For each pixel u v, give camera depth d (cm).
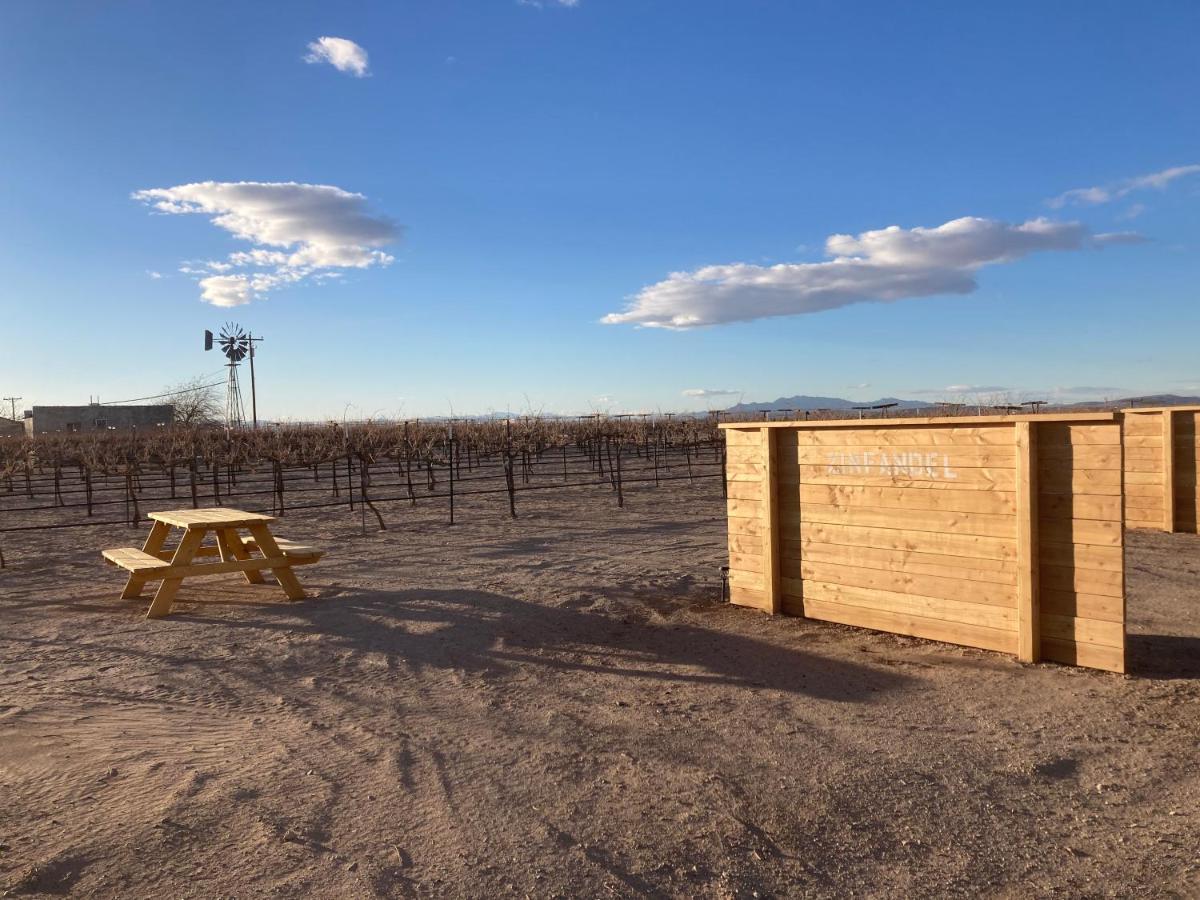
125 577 814
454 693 449
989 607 507
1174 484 1023
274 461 1377
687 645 546
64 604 681
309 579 782
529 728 391
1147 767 336
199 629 588
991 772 334
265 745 367
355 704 430
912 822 292
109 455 2100
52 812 293
